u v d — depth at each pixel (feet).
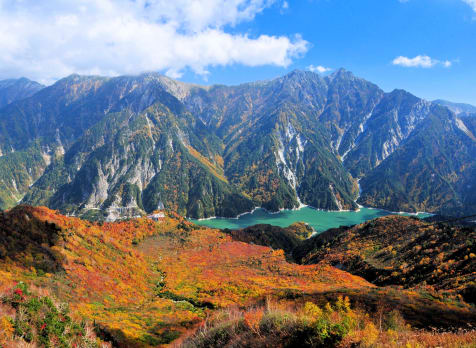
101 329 74.69
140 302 132.87
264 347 41.42
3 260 104.73
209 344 51.16
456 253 180.65
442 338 36.73
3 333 40.52
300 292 128.36
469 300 108.47
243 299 138.41
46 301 52.70
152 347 74.13
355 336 38.01
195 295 155.22
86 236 174.70
